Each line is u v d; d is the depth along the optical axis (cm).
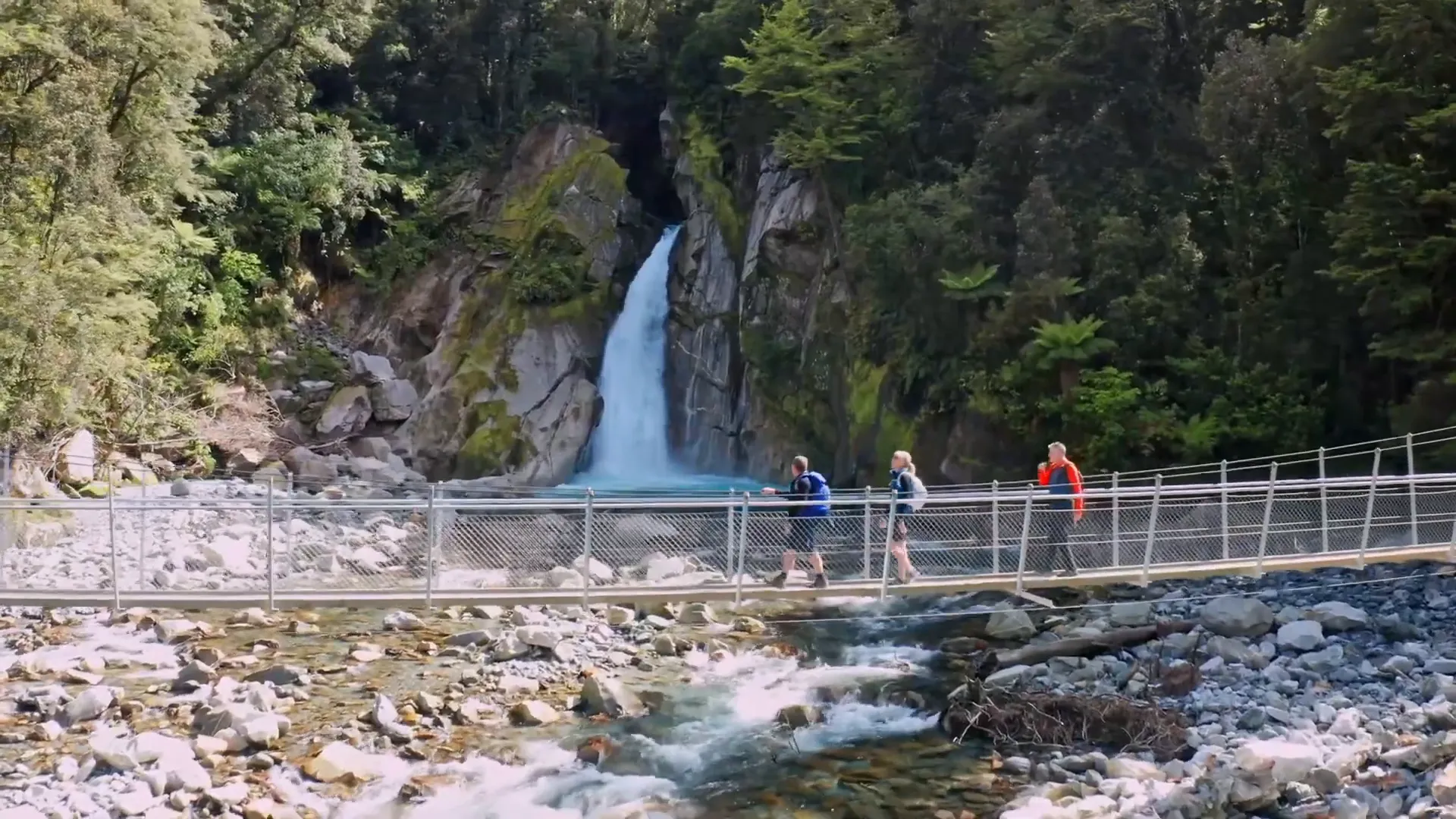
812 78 3684
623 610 1803
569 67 4922
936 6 3516
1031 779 1209
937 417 3127
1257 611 1689
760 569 1480
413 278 4434
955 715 1375
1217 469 2500
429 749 1245
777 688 1525
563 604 1385
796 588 1412
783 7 3812
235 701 1331
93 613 1731
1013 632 1772
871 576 1500
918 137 3591
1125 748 1285
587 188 4409
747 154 4153
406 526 1969
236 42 3994
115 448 3042
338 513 2284
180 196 3834
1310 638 1612
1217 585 1978
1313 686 1458
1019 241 2991
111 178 2848
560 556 1509
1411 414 2300
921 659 1677
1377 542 1659
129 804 1034
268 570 1390
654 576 1470
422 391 4062
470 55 5028
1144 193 2973
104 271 2650
